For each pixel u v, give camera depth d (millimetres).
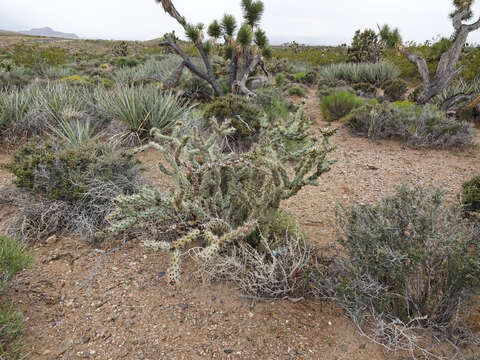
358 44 18953
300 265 2381
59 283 2424
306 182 2389
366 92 13336
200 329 2070
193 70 9180
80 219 3049
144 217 2297
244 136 5852
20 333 1956
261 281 2322
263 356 1900
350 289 2070
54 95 6492
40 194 3203
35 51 15406
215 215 2566
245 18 9438
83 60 25250
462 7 8477
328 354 1923
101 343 1954
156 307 2225
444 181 4543
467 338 1994
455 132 6207
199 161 2881
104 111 6453
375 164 5246
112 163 3502
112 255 2746
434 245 2061
